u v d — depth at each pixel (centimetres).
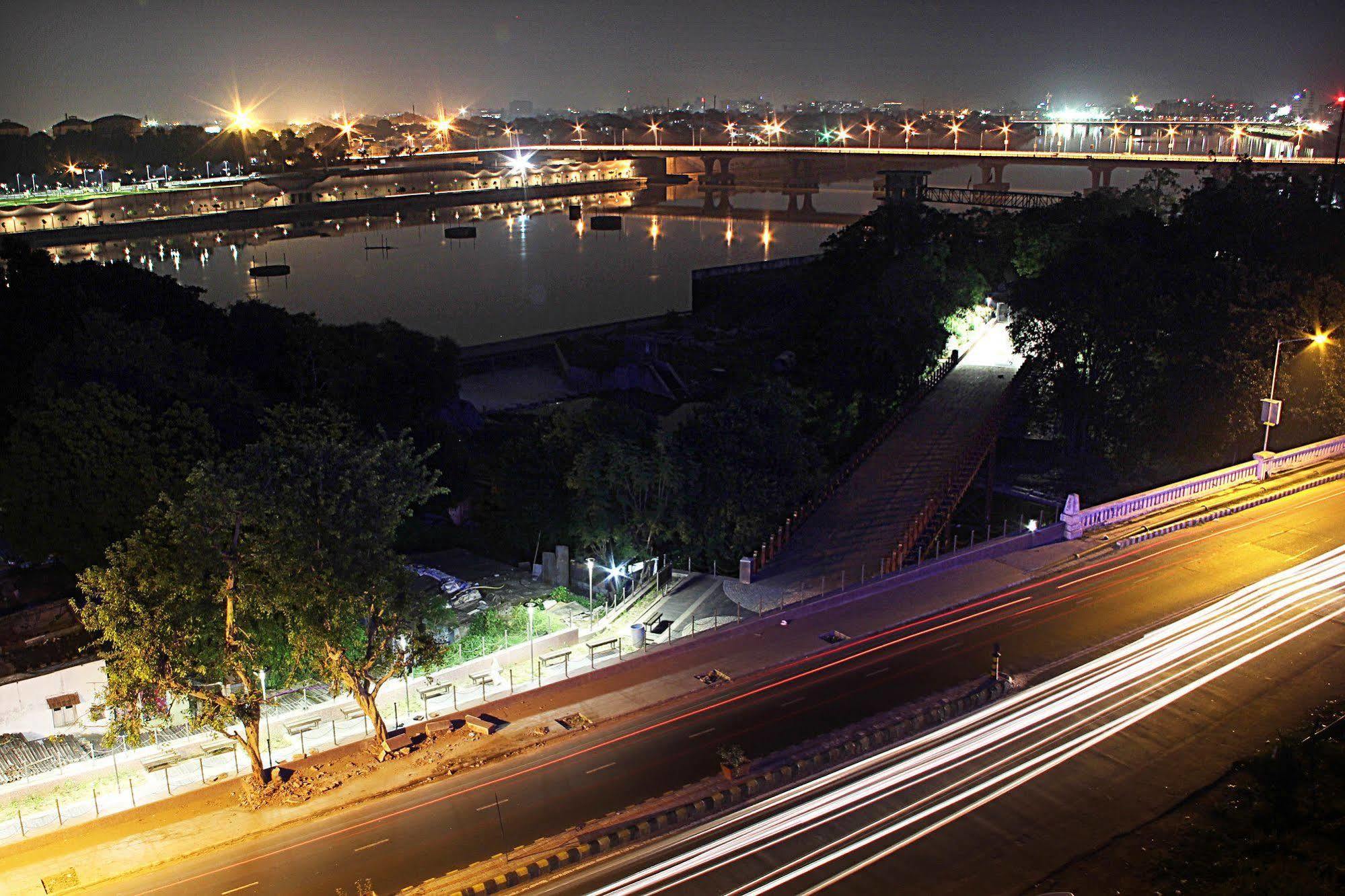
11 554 6712
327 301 18312
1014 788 4419
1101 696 5106
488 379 12875
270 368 9256
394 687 5212
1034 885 3841
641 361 12494
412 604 4747
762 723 4884
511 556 7206
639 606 6147
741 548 6662
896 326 10200
